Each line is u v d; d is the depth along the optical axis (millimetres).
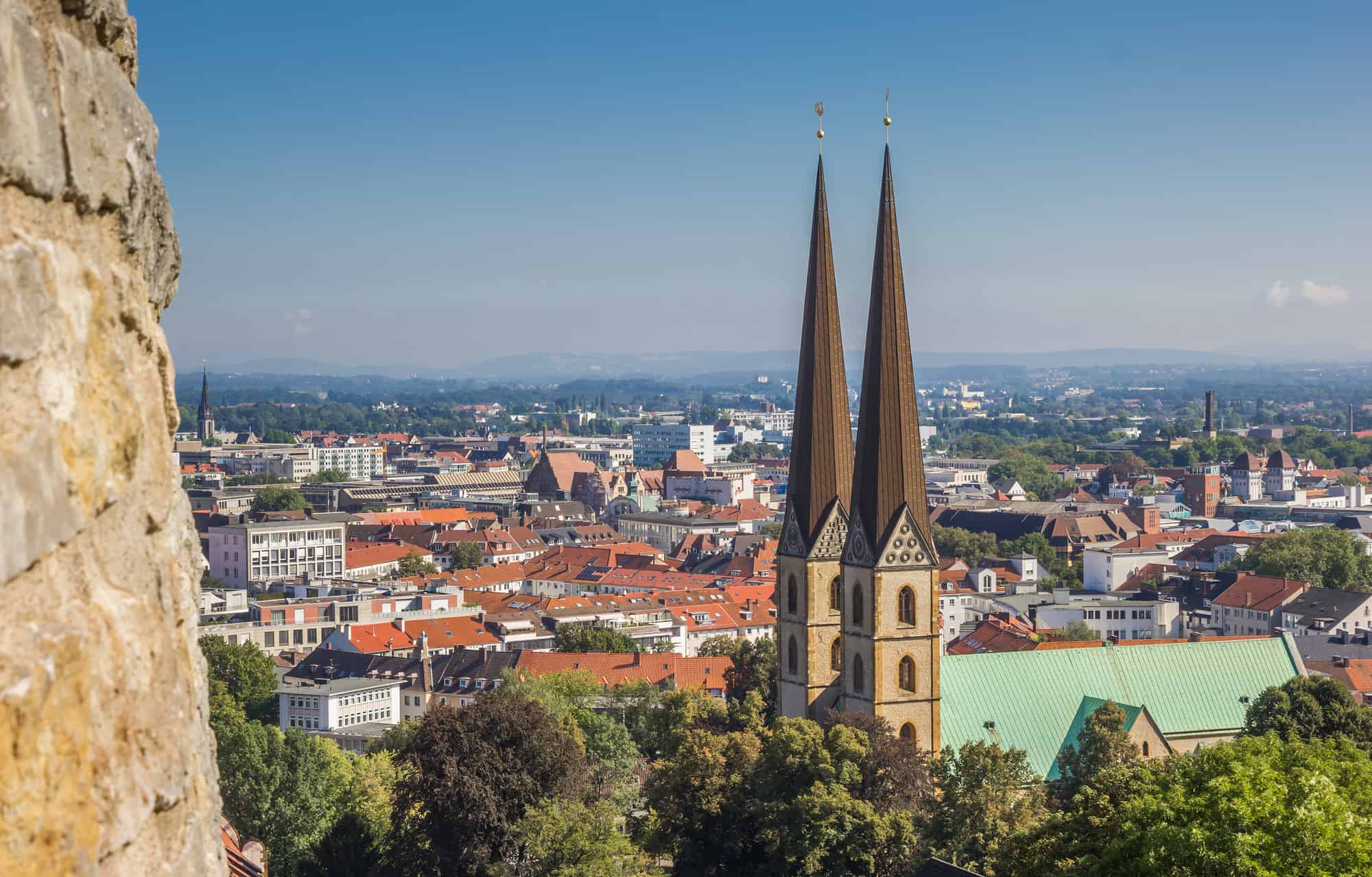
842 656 160000
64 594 17422
